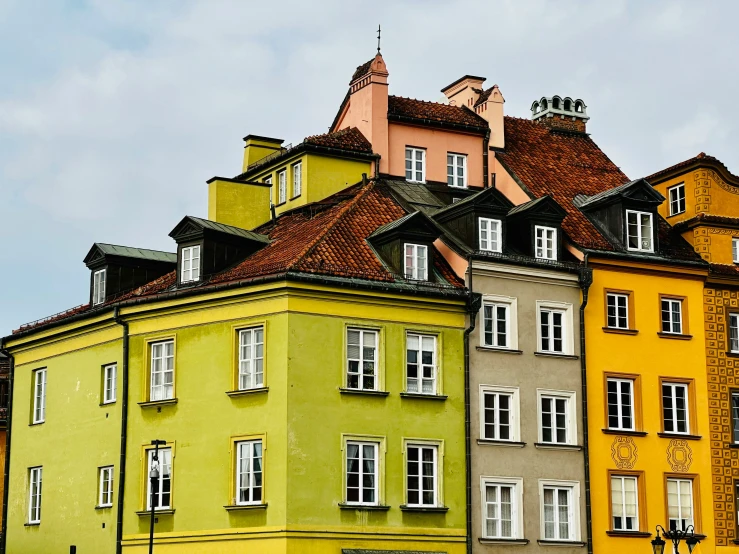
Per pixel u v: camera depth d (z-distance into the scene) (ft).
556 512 169.07
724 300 187.11
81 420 177.78
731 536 179.83
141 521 164.25
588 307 176.14
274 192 197.57
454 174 196.75
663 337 180.55
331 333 158.10
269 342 157.28
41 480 184.65
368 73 194.29
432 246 167.12
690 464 178.70
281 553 151.02
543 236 175.73
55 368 185.57
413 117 194.90
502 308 170.50
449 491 161.68
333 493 154.92
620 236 181.68
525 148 201.57
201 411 161.27
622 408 176.65
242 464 157.48
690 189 191.93
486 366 167.02
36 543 182.80
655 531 174.19
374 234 167.84
